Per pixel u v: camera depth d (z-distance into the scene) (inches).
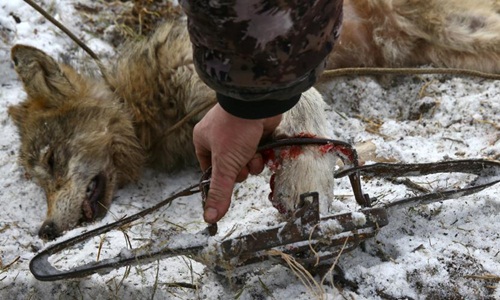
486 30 41.7
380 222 22.8
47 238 33.7
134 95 40.1
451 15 41.7
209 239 22.1
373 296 23.3
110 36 49.1
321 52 18.3
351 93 41.5
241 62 17.8
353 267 24.1
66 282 26.3
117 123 39.5
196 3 16.9
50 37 48.0
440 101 38.0
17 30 48.1
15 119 40.9
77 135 38.3
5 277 27.8
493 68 42.2
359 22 43.5
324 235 22.0
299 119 30.8
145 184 39.9
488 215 26.6
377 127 37.9
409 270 23.9
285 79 18.2
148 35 46.2
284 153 25.8
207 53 18.1
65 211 36.1
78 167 37.7
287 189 26.6
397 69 30.9
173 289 25.4
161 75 39.3
